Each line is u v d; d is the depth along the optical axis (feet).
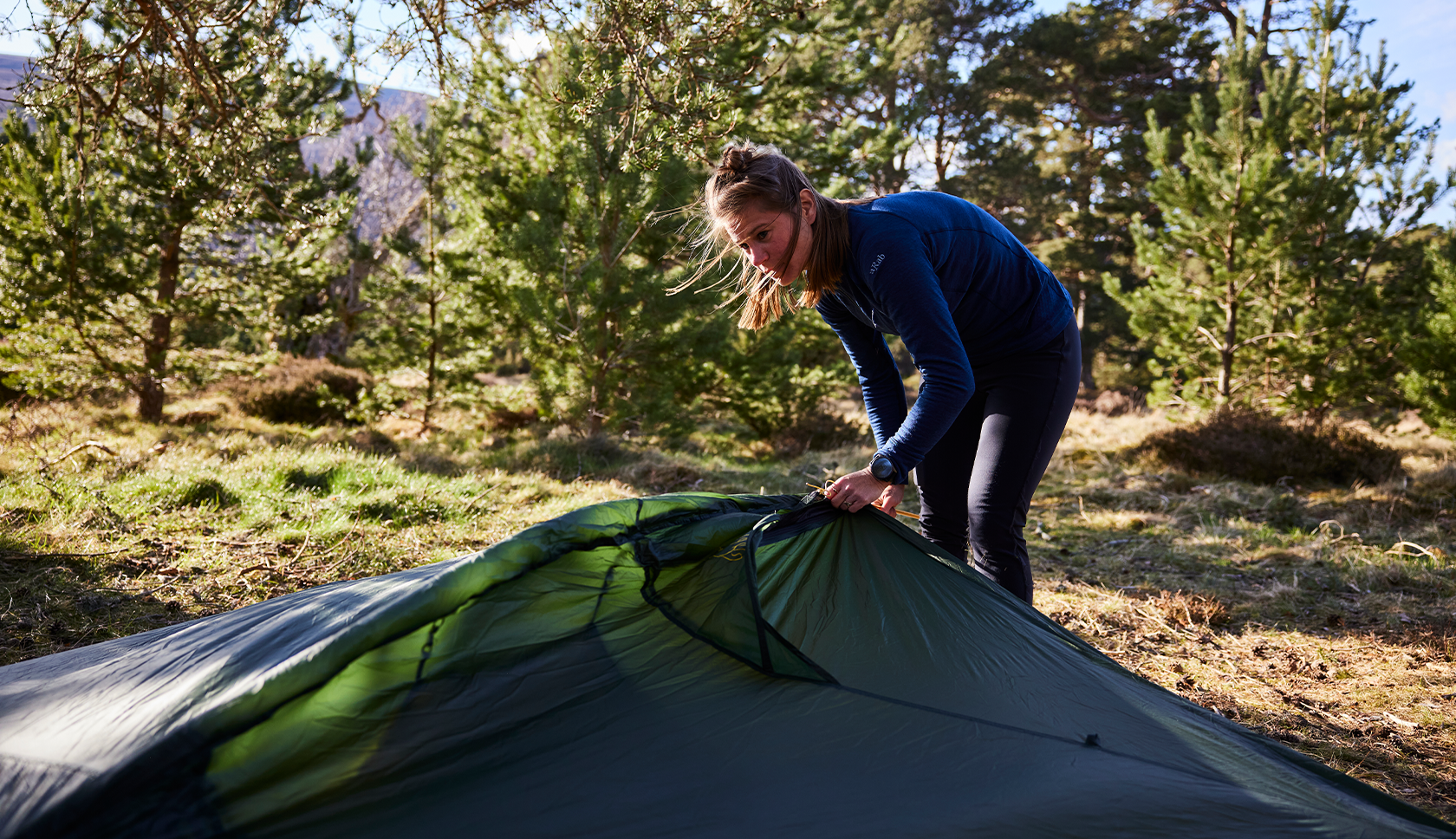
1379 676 10.21
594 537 5.09
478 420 36.45
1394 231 38.09
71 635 9.36
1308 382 36.17
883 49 63.67
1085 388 74.18
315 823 3.49
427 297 35.14
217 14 11.93
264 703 3.63
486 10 12.23
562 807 3.76
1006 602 6.03
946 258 6.43
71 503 14.49
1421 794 7.16
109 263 30.63
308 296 54.13
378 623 4.00
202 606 10.68
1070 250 75.46
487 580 4.49
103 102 12.15
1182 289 37.04
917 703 4.78
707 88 12.27
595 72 13.11
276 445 26.05
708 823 3.74
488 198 32.30
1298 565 16.10
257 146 13.64
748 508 6.13
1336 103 38.68
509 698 4.20
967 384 5.90
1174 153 72.54
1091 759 4.50
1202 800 4.28
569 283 28.14
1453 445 30.25
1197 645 11.36
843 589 5.67
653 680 4.60
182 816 3.36
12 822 3.29
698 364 30.86
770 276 6.48
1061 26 74.18
